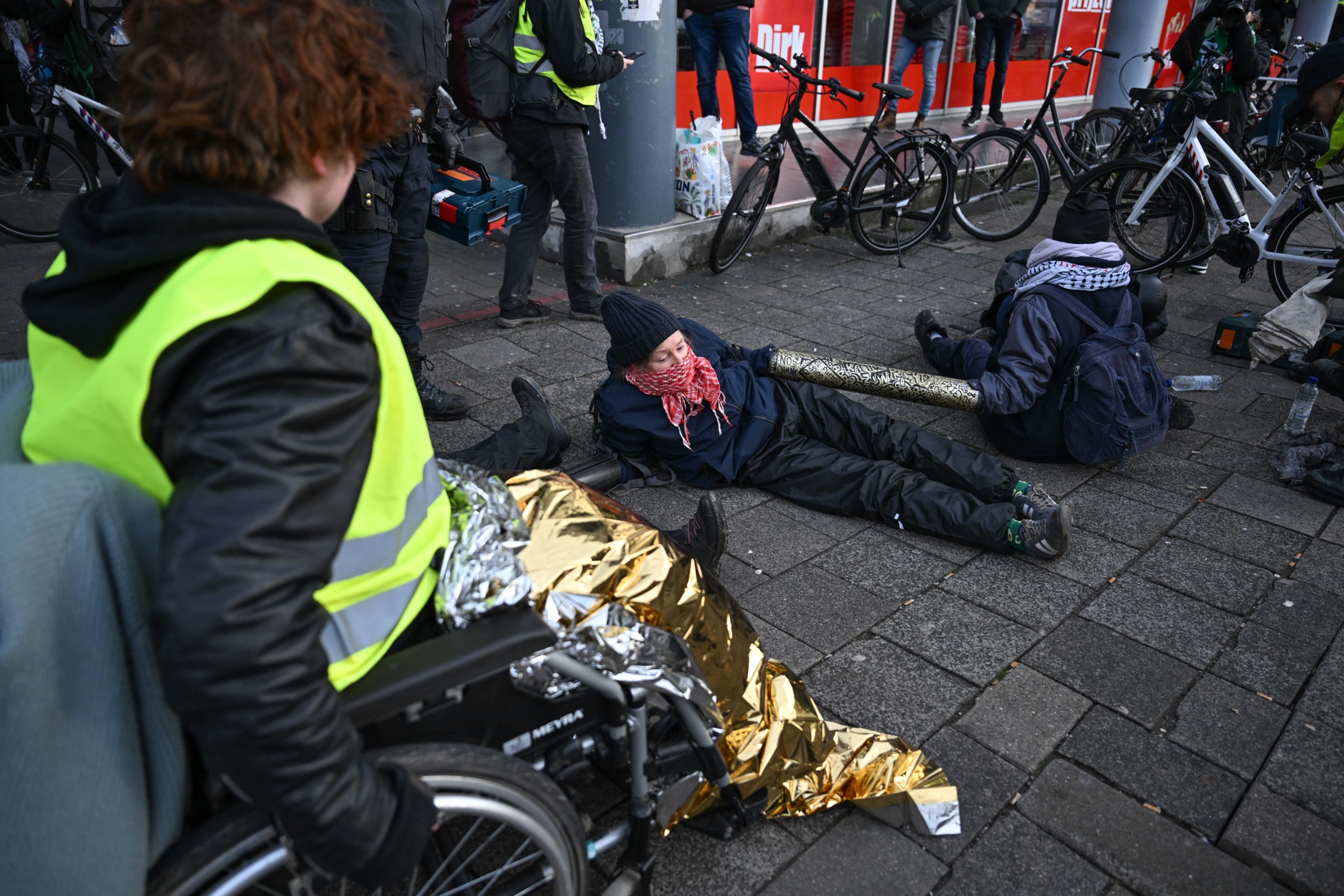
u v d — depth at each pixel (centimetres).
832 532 290
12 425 104
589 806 184
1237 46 624
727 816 172
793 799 177
